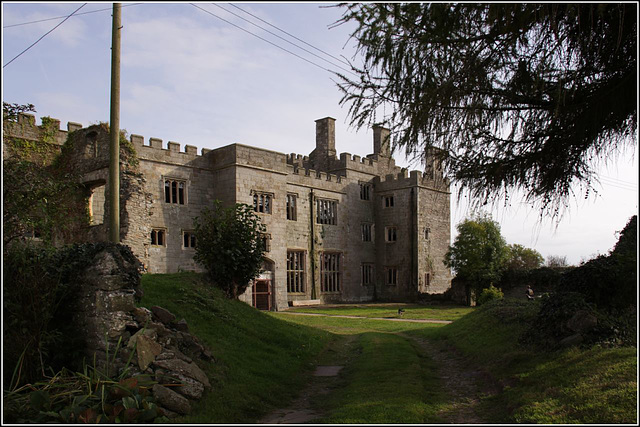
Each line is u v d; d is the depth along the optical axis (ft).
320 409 27.07
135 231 74.18
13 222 28.17
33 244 29.68
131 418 20.88
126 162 75.56
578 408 21.13
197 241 51.60
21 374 24.86
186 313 38.65
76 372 25.07
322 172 135.13
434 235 147.84
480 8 22.77
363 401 26.73
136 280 29.04
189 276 48.21
